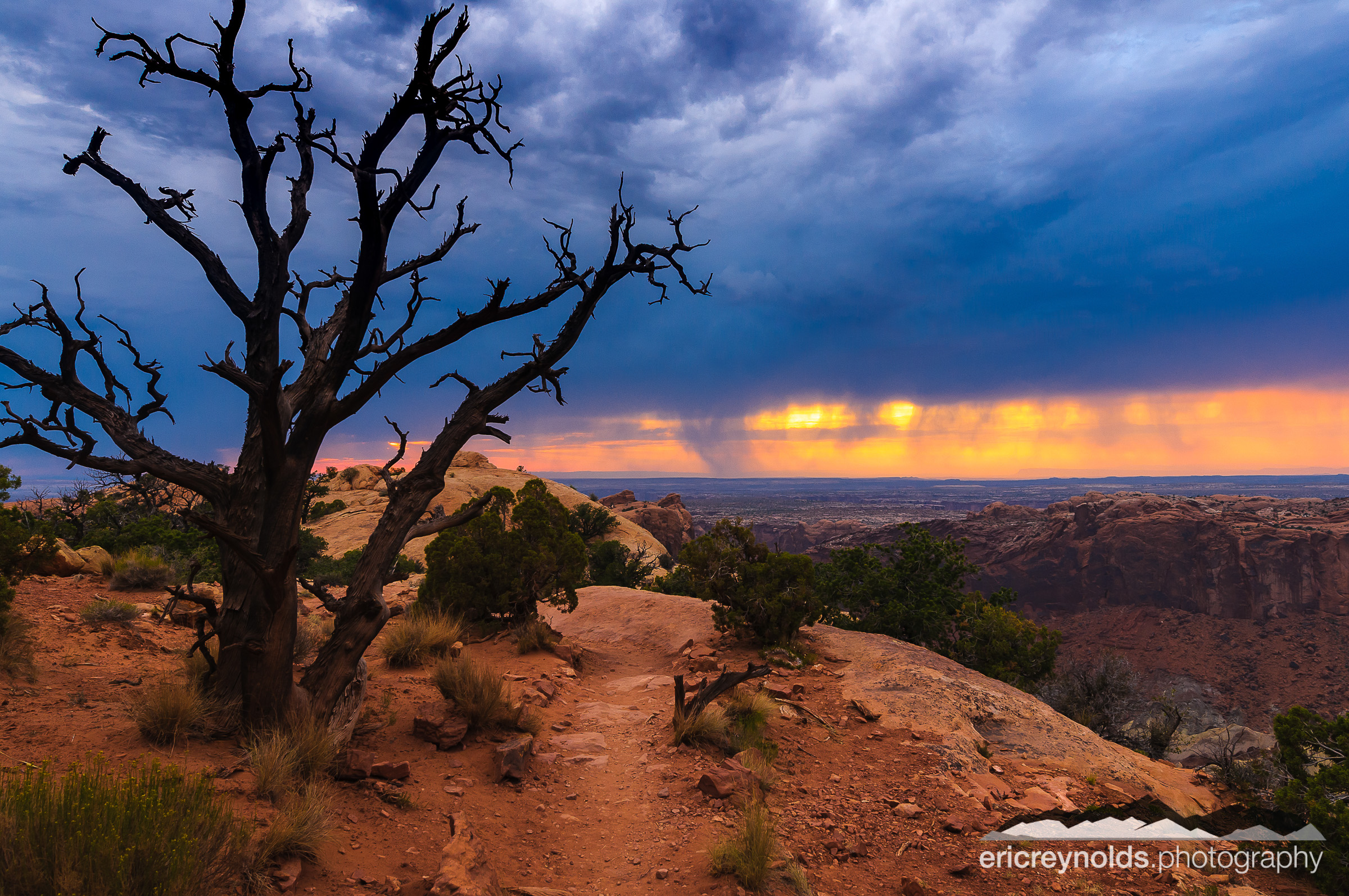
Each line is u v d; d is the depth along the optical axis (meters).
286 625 5.75
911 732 8.00
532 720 7.79
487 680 7.61
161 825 3.33
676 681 7.84
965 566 23.67
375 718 7.20
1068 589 136.75
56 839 3.05
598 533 61.00
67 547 12.80
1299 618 114.38
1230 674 110.38
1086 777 7.29
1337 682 101.56
